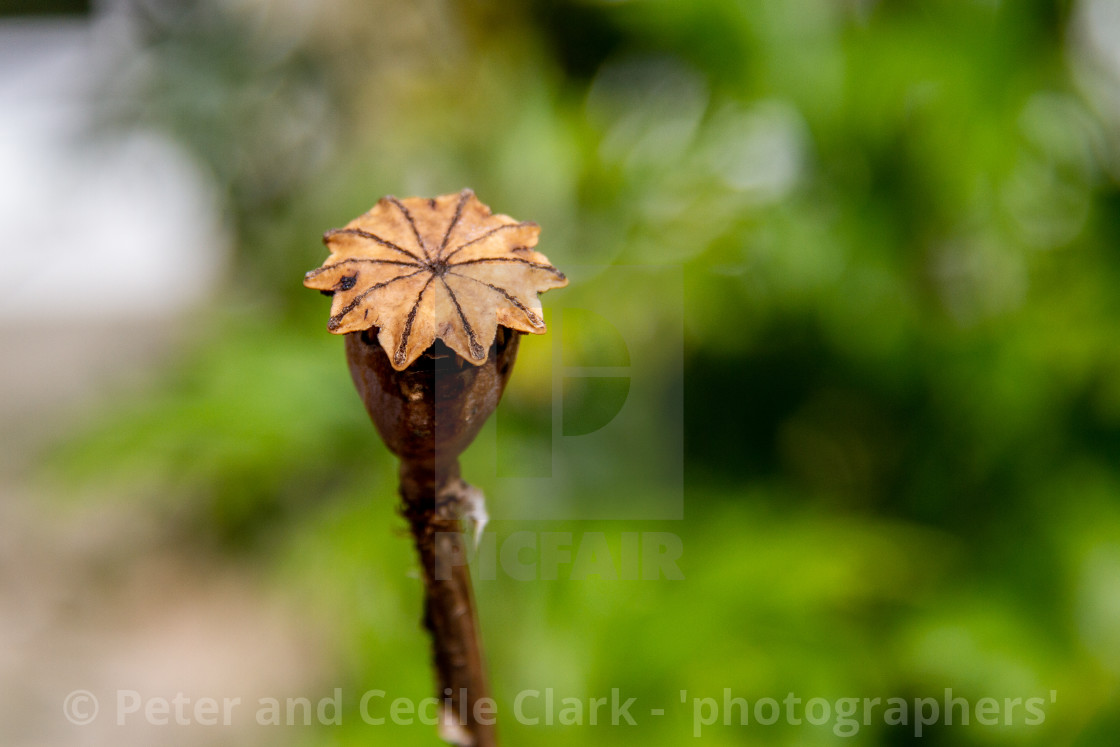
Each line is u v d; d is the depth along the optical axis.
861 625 0.26
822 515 0.28
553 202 0.32
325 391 0.32
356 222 0.13
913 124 0.28
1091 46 0.29
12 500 0.59
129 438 0.33
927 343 0.28
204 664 0.48
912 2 0.29
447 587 0.14
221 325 0.38
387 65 0.38
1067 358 0.27
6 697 0.47
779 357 0.29
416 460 0.13
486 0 0.32
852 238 0.28
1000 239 0.28
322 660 0.40
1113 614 0.25
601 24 0.30
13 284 0.75
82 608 0.54
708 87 0.29
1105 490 0.26
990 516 0.27
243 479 0.33
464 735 0.14
